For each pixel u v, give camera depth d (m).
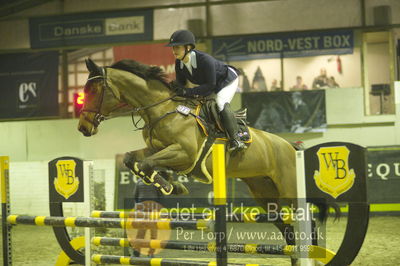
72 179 5.20
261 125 12.97
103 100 5.20
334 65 14.57
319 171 4.05
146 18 15.45
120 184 12.14
